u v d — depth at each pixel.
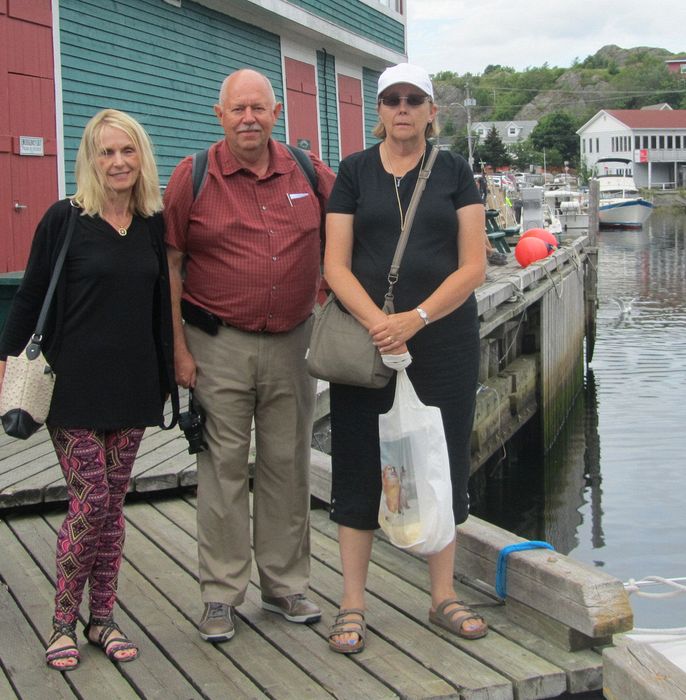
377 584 4.13
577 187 71.62
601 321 22.31
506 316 11.26
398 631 3.69
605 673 2.95
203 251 3.58
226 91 3.52
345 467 3.62
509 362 12.85
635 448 12.02
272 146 3.65
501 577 3.76
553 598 3.54
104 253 3.29
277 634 3.69
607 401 14.85
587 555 8.35
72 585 3.41
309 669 3.41
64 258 3.27
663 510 9.51
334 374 3.43
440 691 3.23
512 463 12.10
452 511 3.51
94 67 9.83
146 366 3.41
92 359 3.31
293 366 3.71
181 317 3.67
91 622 3.56
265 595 3.86
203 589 3.68
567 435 13.27
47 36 9.13
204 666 3.44
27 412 3.24
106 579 3.52
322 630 3.73
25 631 3.73
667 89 139.50
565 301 14.99
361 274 3.50
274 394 3.69
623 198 59.28
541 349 13.03
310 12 14.12
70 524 3.36
